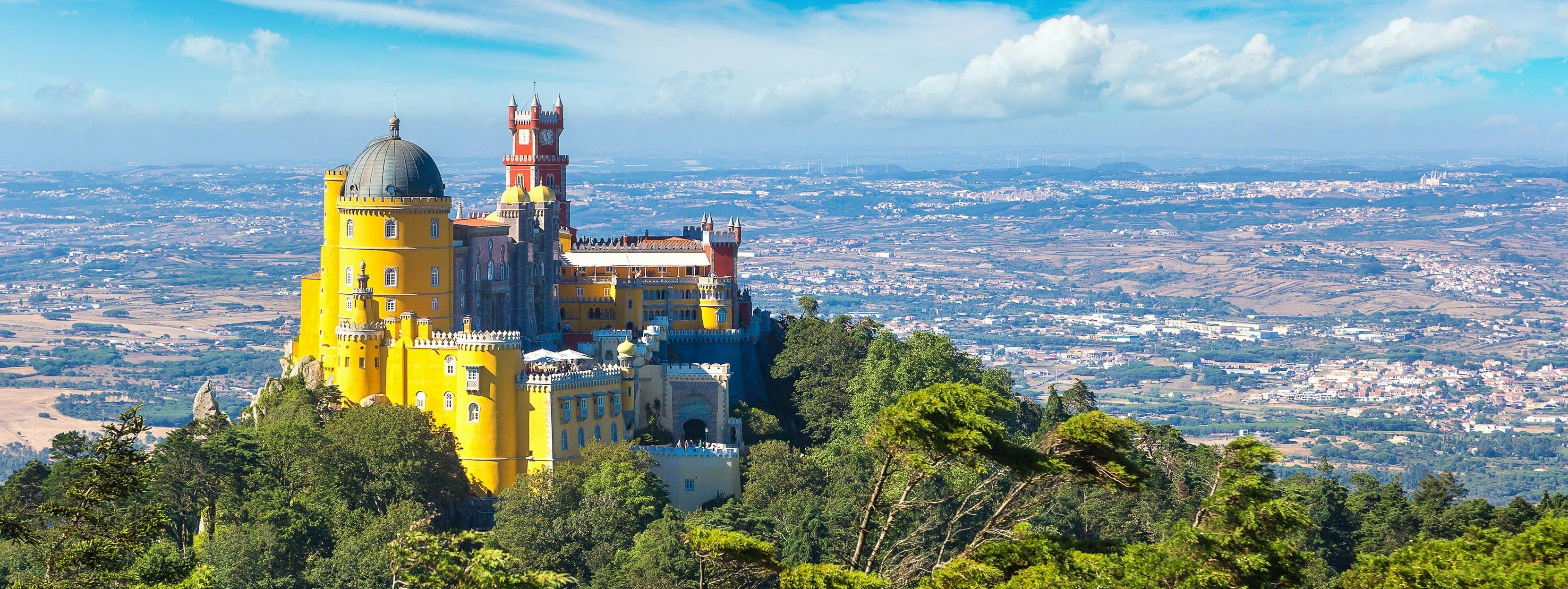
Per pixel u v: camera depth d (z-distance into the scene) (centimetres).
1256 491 15312
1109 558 14800
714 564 15050
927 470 13975
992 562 14838
